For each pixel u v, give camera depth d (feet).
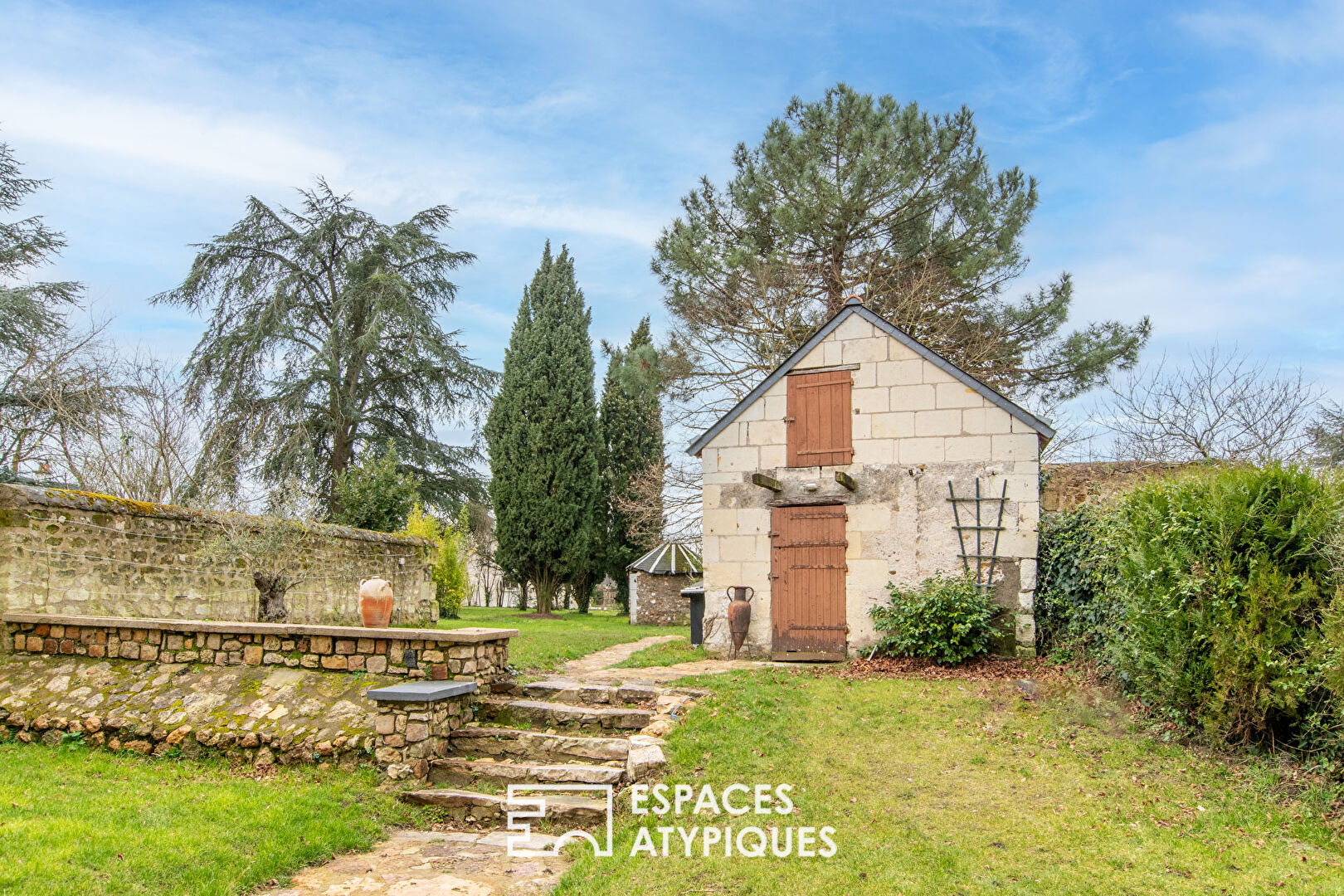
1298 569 21.27
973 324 63.46
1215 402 48.75
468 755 23.93
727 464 39.88
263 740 22.99
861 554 37.27
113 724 23.86
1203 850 17.40
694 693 28.22
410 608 53.11
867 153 58.39
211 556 35.22
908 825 19.04
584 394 88.53
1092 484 39.81
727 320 67.62
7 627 27.07
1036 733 24.43
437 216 82.23
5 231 64.18
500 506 85.61
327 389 75.97
